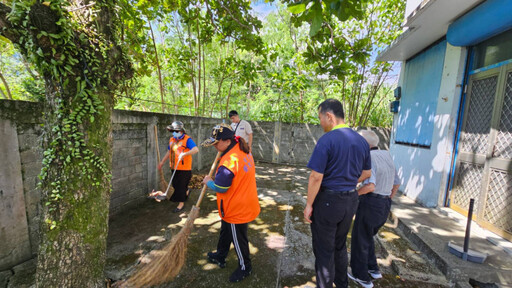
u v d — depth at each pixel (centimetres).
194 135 606
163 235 294
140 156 385
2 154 203
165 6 462
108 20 168
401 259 254
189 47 689
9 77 564
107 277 216
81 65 151
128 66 187
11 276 208
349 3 160
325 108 190
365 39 284
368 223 208
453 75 355
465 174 336
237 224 207
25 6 124
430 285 219
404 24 359
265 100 1025
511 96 268
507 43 278
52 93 149
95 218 170
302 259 259
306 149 834
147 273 199
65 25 135
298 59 781
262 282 220
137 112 369
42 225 157
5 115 203
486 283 218
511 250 243
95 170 166
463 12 305
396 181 219
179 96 971
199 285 213
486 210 292
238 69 727
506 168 267
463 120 345
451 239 272
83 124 157
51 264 158
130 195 368
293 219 365
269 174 676
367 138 222
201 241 287
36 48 133
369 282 214
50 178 153
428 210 371
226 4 351
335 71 301
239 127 527
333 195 174
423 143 423
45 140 155
